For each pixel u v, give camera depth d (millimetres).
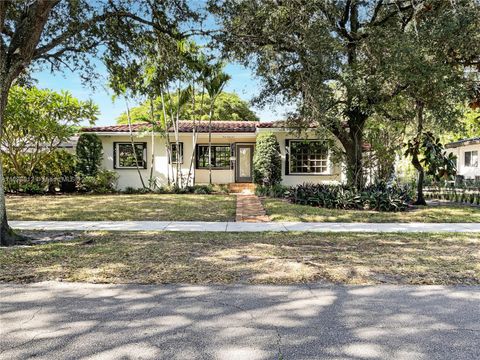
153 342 3078
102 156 18766
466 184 18375
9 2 7742
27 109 16422
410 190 15641
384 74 10672
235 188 18953
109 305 3896
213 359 2816
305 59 9953
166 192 18078
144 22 9500
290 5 9906
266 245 6926
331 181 18531
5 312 3707
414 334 3246
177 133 18344
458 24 9930
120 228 9141
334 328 3357
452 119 11703
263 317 3598
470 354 2900
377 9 12180
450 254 6203
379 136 15078
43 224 9711
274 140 17844
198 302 3990
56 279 4750
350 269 5156
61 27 9625
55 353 2893
